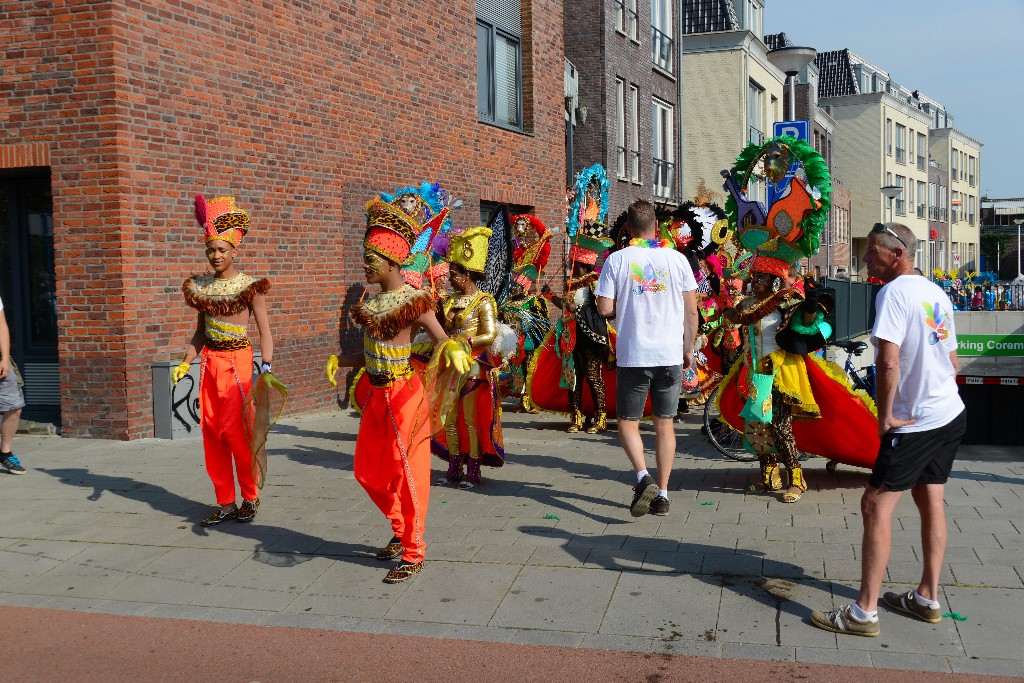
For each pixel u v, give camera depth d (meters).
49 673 4.02
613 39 21.08
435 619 4.51
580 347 9.62
